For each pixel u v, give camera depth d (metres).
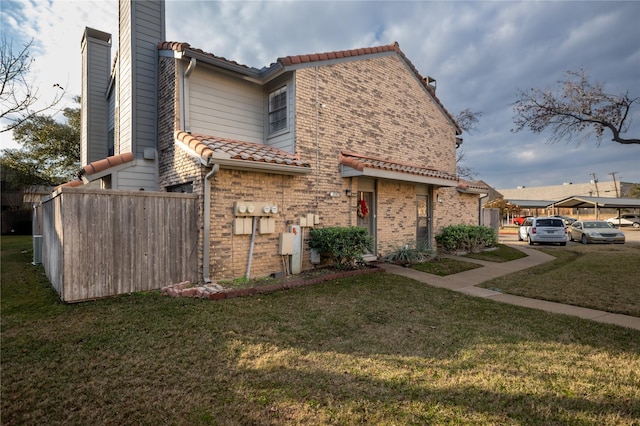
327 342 4.30
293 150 8.73
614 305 6.10
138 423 2.64
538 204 48.12
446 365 3.65
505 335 4.58
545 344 4.26
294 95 8.75
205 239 6.88
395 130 11.77
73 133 25.12
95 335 4.36
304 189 8.76
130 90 8.79
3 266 9.96
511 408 2.85
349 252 8.45
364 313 5.53
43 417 2.71
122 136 9.58
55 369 3.51
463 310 5.81
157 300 5.82
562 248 16.11
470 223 15.96
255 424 2.62
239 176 7.41
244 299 6.08
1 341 4.19
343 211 9.74
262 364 3.63
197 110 8.49
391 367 3.60
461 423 2.65
